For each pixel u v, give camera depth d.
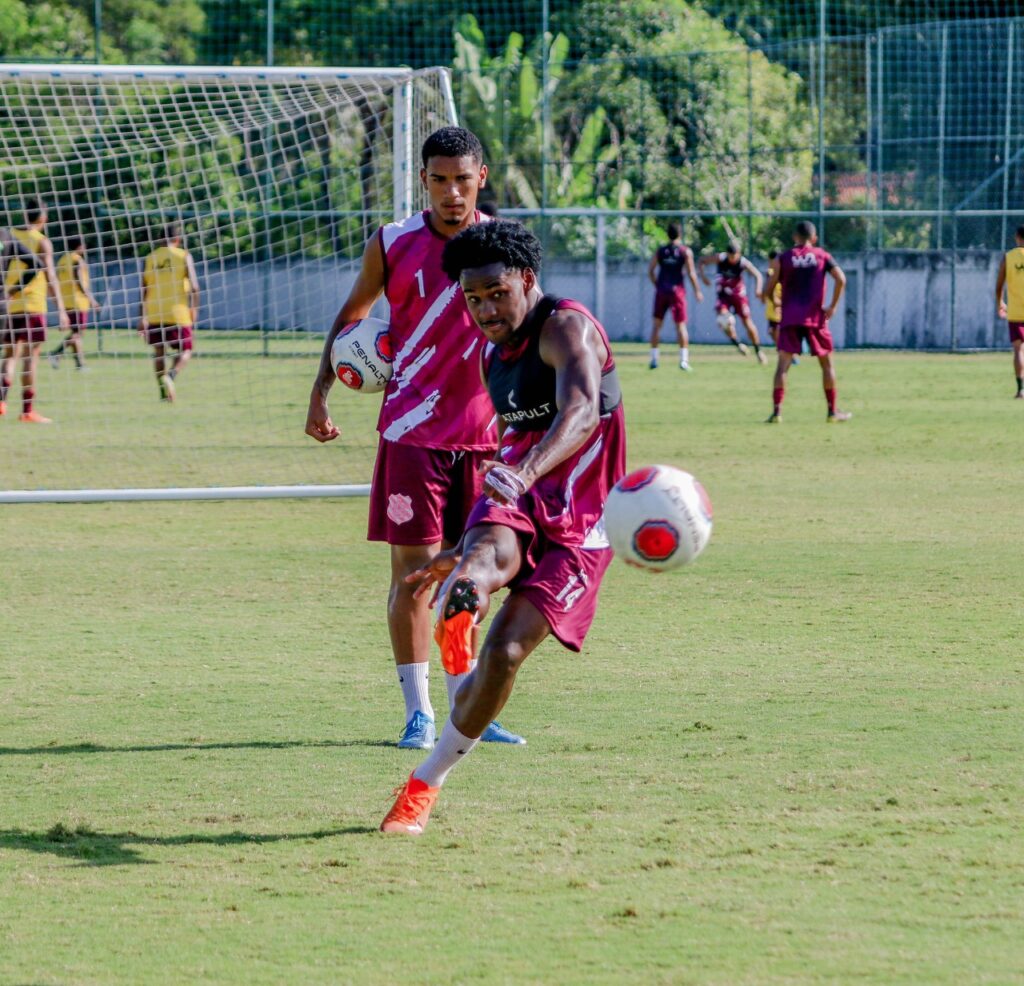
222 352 82.88
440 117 35.12
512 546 15.17
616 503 15.10
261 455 48.88
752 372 83.62
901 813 16.16
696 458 48.12
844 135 108.38
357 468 46.03
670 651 24.25
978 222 103.38
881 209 104.81
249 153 55.69
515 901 13.80
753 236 108.38
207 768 18.36
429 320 19.56
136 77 36.12
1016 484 42.53
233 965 12.42
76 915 13.61
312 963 12.43
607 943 12.74
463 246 15.38
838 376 81.06
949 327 102.62
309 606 28.22
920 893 13.82
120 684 22.55
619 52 117.69
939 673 22.53
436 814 16.44
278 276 83.31
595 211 99.81
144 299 65.12
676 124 113.94
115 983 12.08
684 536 14.93
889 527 35.97
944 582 29.59
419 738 19.28
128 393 69.31
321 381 20.62
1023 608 27.17
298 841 15.66
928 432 54.81
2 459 47.84
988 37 102.94
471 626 14.49
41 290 58.09
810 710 20.53
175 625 26.62
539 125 115.06
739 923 13.15
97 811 16.73
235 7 120.38
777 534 35.16
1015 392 70.81
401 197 36.66
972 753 18.36
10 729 20.16
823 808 16.36
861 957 12.36
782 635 25.25
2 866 14.98
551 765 18.17
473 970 12.22
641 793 17.00
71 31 124.81
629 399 67.75
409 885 14.29
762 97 111.44
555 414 15.73
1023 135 102.81
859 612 27.02
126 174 81.00
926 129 105.25
